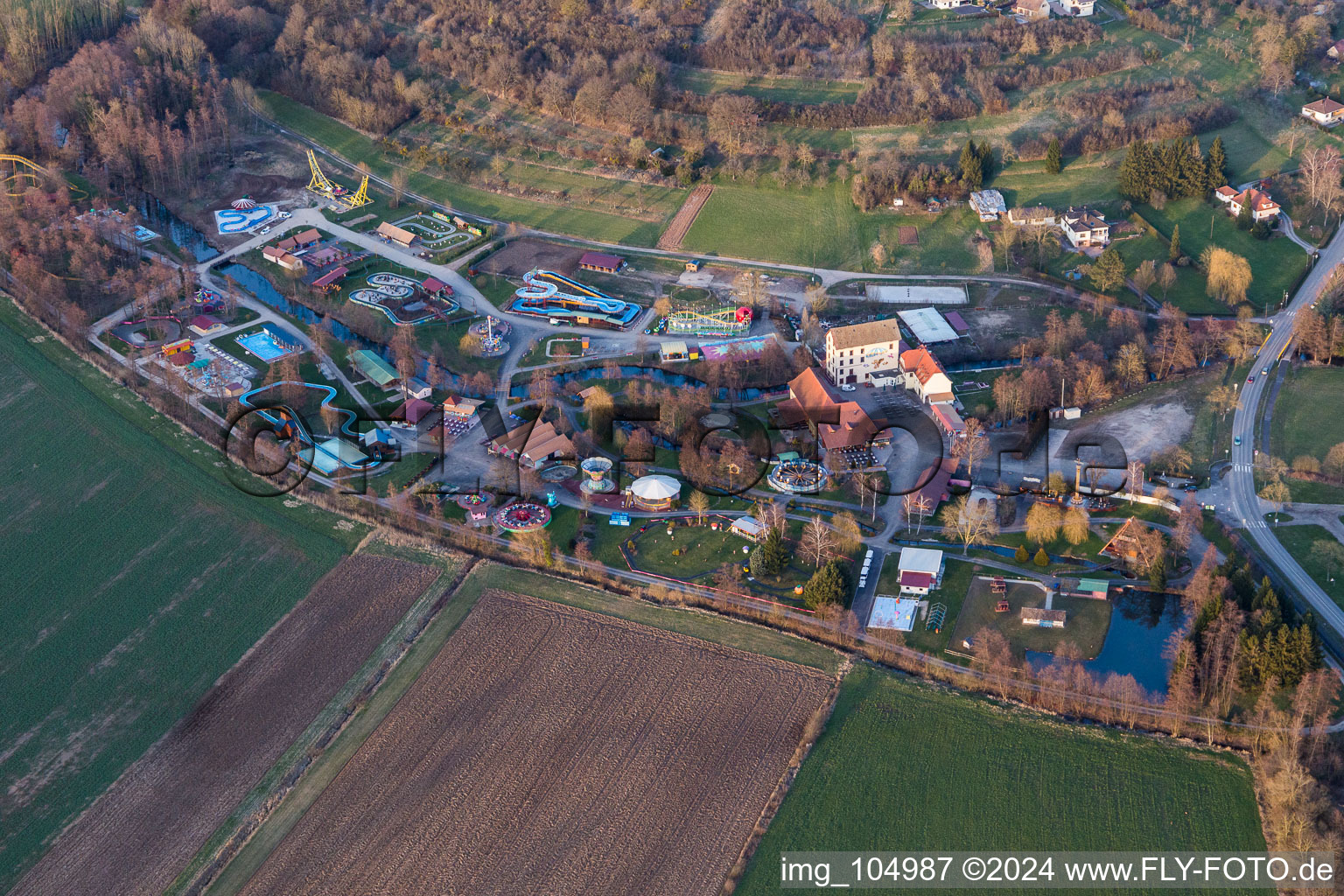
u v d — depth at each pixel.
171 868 173.62
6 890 172.00
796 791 179.50
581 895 166.62
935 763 182.50
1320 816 167.88
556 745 188.62
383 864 172.00
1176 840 169.50
